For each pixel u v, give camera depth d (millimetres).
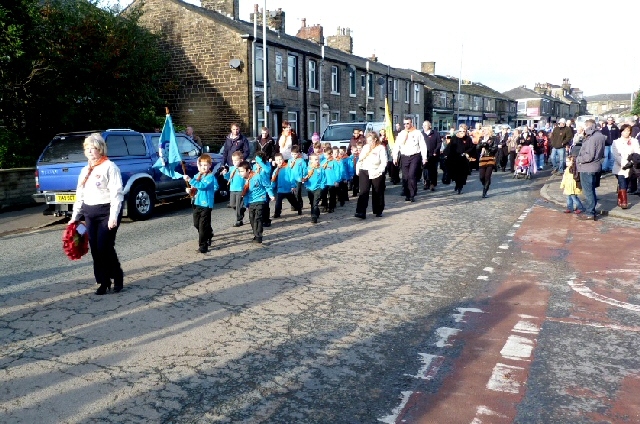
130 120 18172
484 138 21875
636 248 8352
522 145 20859
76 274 7125
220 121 25641
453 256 7926
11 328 5148
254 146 16312
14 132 16281
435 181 16609
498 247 8492
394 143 14508
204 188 8008
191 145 13453
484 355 4477
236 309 5629
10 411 3619
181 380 4062
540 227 10172
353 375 4141
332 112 31672
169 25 26234
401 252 8188
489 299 5945
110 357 4473
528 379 4043
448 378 4070
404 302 5855
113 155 11156
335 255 7996
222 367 4285
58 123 16656
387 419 3506
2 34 13969
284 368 4262
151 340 4824
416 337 4875
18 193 13820
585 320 5273
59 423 3473
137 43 19219
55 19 16516
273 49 26312
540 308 5629
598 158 10719
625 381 4012
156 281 6668
